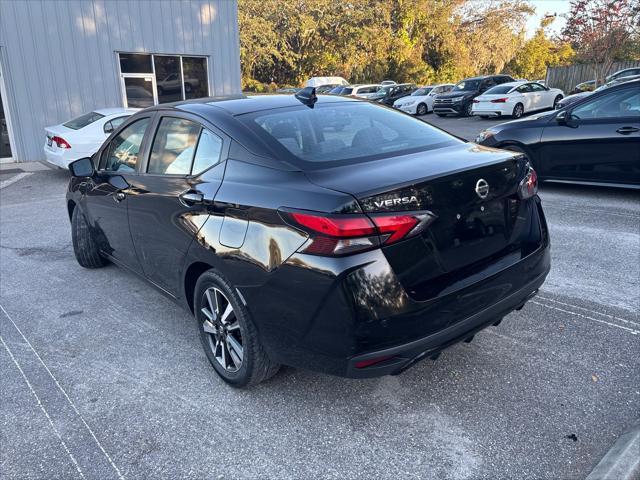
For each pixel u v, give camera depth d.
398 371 2.41
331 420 2.73
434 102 24.97
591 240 5.27
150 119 3.80
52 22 13.74
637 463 2.23
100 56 14.70
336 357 2.38
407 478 2.31
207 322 3.13
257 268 2.57
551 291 4.12
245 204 2.66
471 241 2.60
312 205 2.35
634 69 23.47
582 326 3.55
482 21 48.78
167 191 3.31
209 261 2.90
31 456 2.55
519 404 2.77
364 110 3.47
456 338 2.51
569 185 7.90
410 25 45.06
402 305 2.31
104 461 2.50
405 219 2.31
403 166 2.60
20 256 5.77
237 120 3.08
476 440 2.52
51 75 13.93
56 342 3.71
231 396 2.98
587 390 2.85
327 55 45.94
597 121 6.77
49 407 2.93
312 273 2.34
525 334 3.48
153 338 3.72
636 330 3.47
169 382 3.15
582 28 23.91
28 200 9.00
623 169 6.64
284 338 2.55
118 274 5.08
